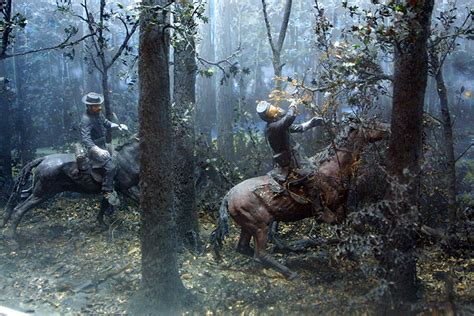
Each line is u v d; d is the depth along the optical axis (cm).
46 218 1038
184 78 799
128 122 1291
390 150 552
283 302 573
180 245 775
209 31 1261
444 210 755
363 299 526
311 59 1186
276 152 682
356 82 666
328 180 673
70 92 1348
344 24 1112
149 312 560
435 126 742
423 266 657
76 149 872
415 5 518
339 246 580
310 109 704
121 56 1313
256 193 679
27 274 713
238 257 750
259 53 1245
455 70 980
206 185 978
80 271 713
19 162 1313
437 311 518
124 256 769
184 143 787
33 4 1323
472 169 902
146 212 567
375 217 547
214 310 559
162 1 573
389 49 728
